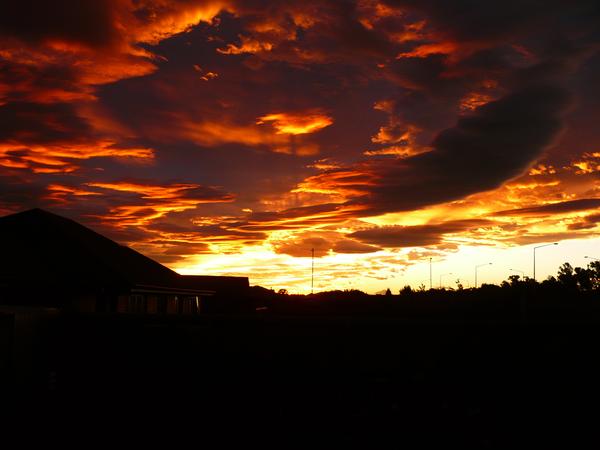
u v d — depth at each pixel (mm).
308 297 48250
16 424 11594
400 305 42375
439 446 10141
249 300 47781
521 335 11625
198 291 32094
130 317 13734
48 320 13625
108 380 13508
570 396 11156
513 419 11141
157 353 13492
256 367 12930
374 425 11281
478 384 11664
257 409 12273
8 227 23625
